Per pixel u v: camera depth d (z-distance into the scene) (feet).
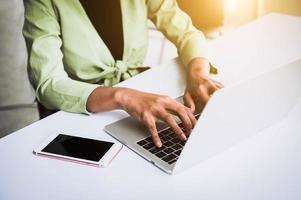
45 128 3.40
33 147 3.15
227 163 2.82
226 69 4.21
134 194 2.59
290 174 2.69
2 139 3.27
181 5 7.77
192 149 2.62
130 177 2.74
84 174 2.80
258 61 4.34
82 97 3.62
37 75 4.05
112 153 2.96
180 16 5.16
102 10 4.85
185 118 3.14
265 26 5.27
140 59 5.37
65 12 4.50
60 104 3.71
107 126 3.32
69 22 4.56
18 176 2.83
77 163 2.92
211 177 2.69
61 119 3.52
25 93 4.43
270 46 4.68
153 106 3.23
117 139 3.17
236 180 2.66
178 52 4.82
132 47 5.12
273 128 3.20
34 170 2.88
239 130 2.88
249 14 9.05
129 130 3.24
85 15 4.67
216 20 8.16
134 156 2.95
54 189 2.68
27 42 4.32
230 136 2.86
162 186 2.64
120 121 3.38
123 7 4.94
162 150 2.94
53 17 4.45
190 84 3.84
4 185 2.74
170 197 2.54
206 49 4.63
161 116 3.16
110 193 2.61
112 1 4.85
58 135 3.25
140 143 3.05
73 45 4.69
